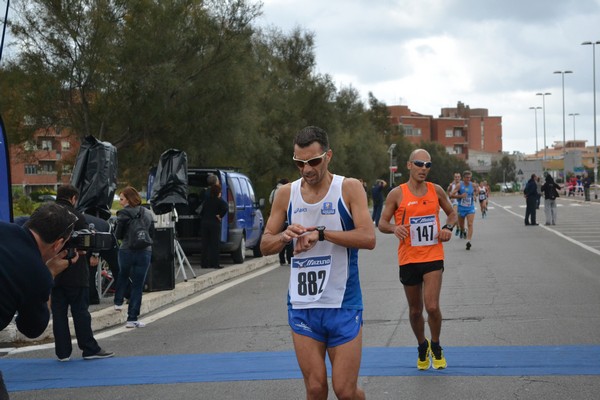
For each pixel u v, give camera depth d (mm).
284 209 6305
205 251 20969
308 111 48656
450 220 8992
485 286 16297
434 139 188125
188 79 27531
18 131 26484
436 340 9125
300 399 8070
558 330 11281
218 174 22000
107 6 25562
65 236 5203
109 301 15430
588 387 8180
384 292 16031
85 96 26062
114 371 9688
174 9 26359
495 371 8945
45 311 5203
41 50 25312
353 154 65188
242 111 28969
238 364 9797
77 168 15102
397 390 8250
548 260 21281
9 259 4871
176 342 11523
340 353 5953
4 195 12117
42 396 8586
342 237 5992
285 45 50438
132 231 13000
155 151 27984
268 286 18156
